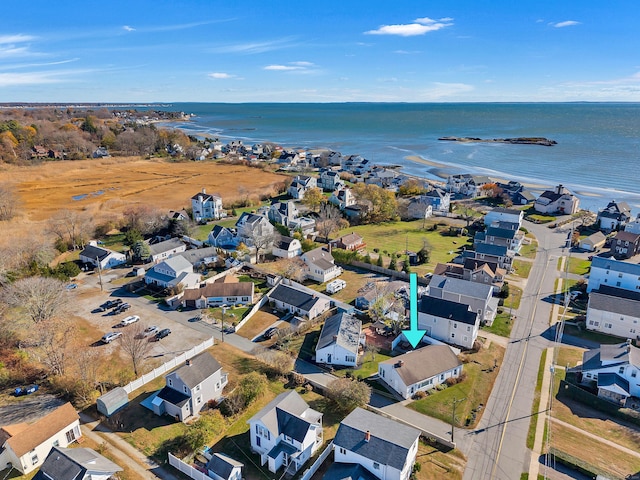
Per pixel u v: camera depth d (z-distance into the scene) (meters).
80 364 52.91
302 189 153.38
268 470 42.34
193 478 40.84
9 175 179.25
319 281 86.12
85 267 92.06
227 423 48.47
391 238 111.12
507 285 78.44
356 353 59.72
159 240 106.81
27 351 59.28
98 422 48.53
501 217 116.56
